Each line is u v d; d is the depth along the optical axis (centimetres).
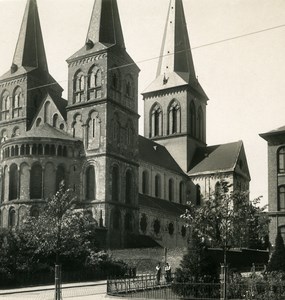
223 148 11031
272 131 6875
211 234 4828
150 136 11350
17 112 8750
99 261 5538
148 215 8662
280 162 6838
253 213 5222
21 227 5650
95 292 4150
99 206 7488
